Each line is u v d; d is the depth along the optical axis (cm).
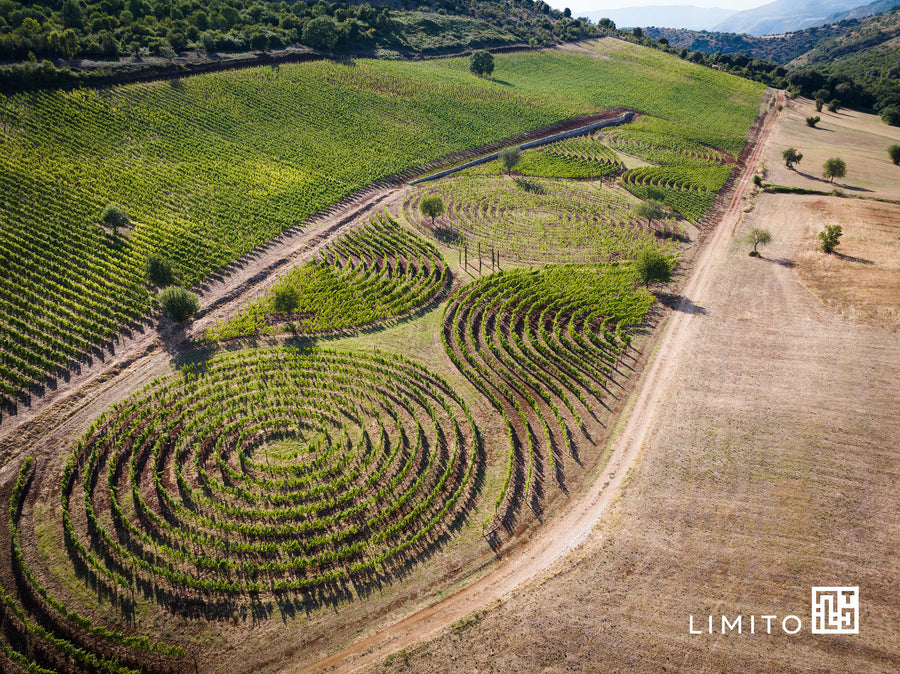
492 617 3164
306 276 6812
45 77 9388
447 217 9012
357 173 10181
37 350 5019
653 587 3303
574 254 8012
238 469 4131
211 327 5756
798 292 6800
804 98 18462
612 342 5781
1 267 5894
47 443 4203
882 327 5903
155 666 2944
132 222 7238
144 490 3881
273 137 10638
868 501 3881
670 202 10081
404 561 3566
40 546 3450
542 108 14838
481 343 5784
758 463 4209
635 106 16162
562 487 4128
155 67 11050
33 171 7575
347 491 4025
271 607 3253
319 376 5112
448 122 13012
